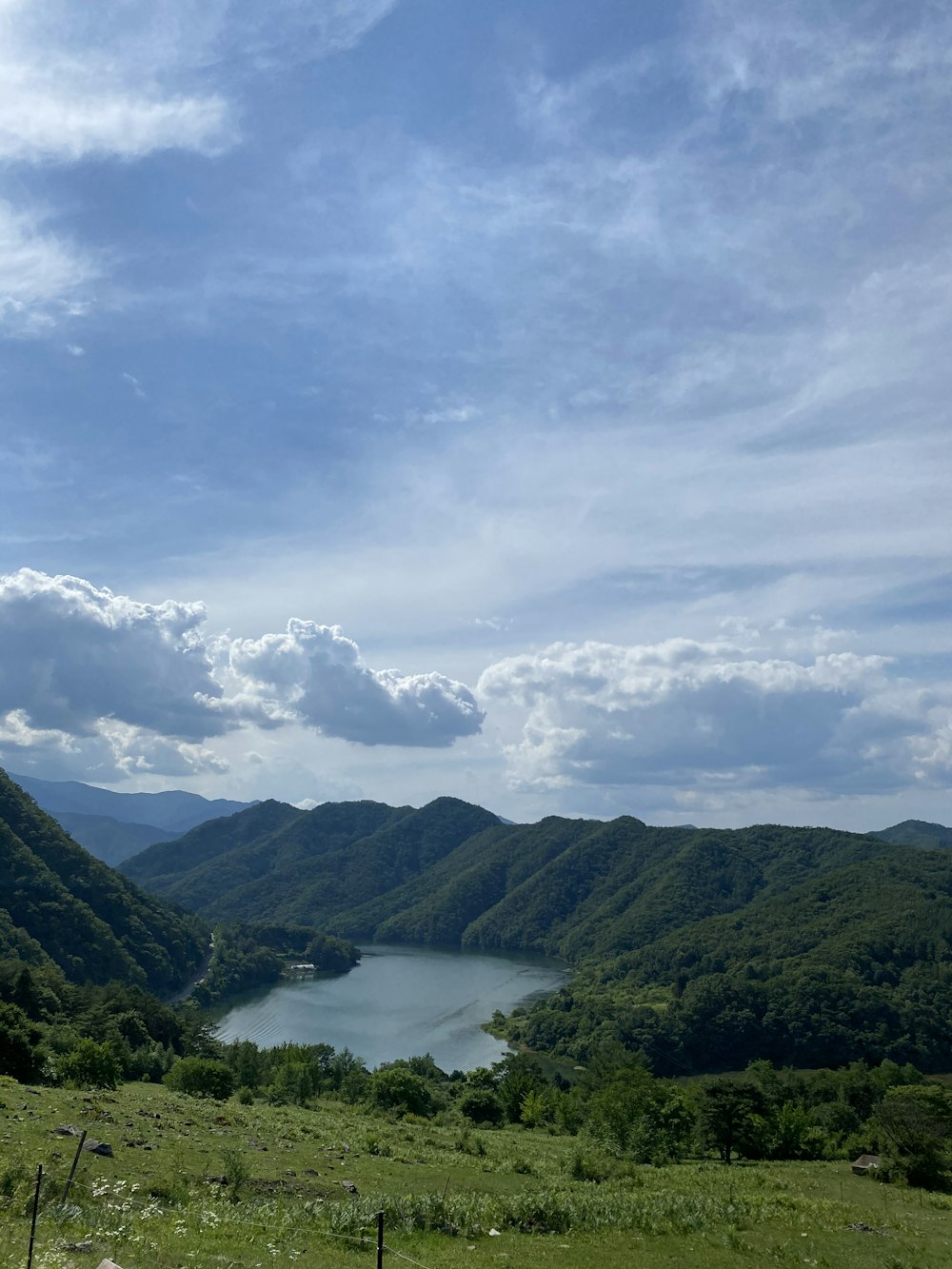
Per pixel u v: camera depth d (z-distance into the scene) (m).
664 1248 26.27
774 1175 51.03
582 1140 66.56
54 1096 41.09
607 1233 27.95
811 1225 31.02
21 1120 32.03
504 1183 38.12
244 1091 68.19
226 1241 20.05
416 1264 20.58
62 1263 15.83
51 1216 19.95
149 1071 81.12
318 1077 87.25
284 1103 72.38
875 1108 74.25
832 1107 97.06
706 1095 71.00
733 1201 33.97
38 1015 97.00
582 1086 112.31
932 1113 59.97
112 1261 15.31
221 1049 116.00
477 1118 88.81
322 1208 25.78
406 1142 49.31
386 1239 24.11
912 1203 43.00
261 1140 39.69
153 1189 25.36
